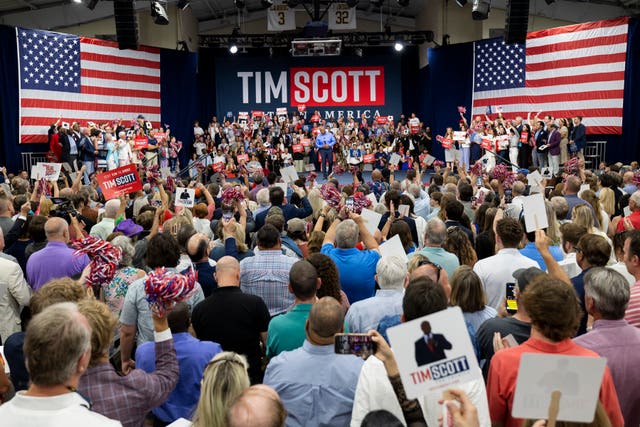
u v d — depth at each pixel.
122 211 6.64
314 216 8.48
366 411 2.51
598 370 1.90
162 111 22.14
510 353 2.60
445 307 2.74
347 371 2.86
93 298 2.94
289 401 2.86
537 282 2.57
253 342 3.88
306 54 23.75
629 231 3.82
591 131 18.69
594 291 2.84
